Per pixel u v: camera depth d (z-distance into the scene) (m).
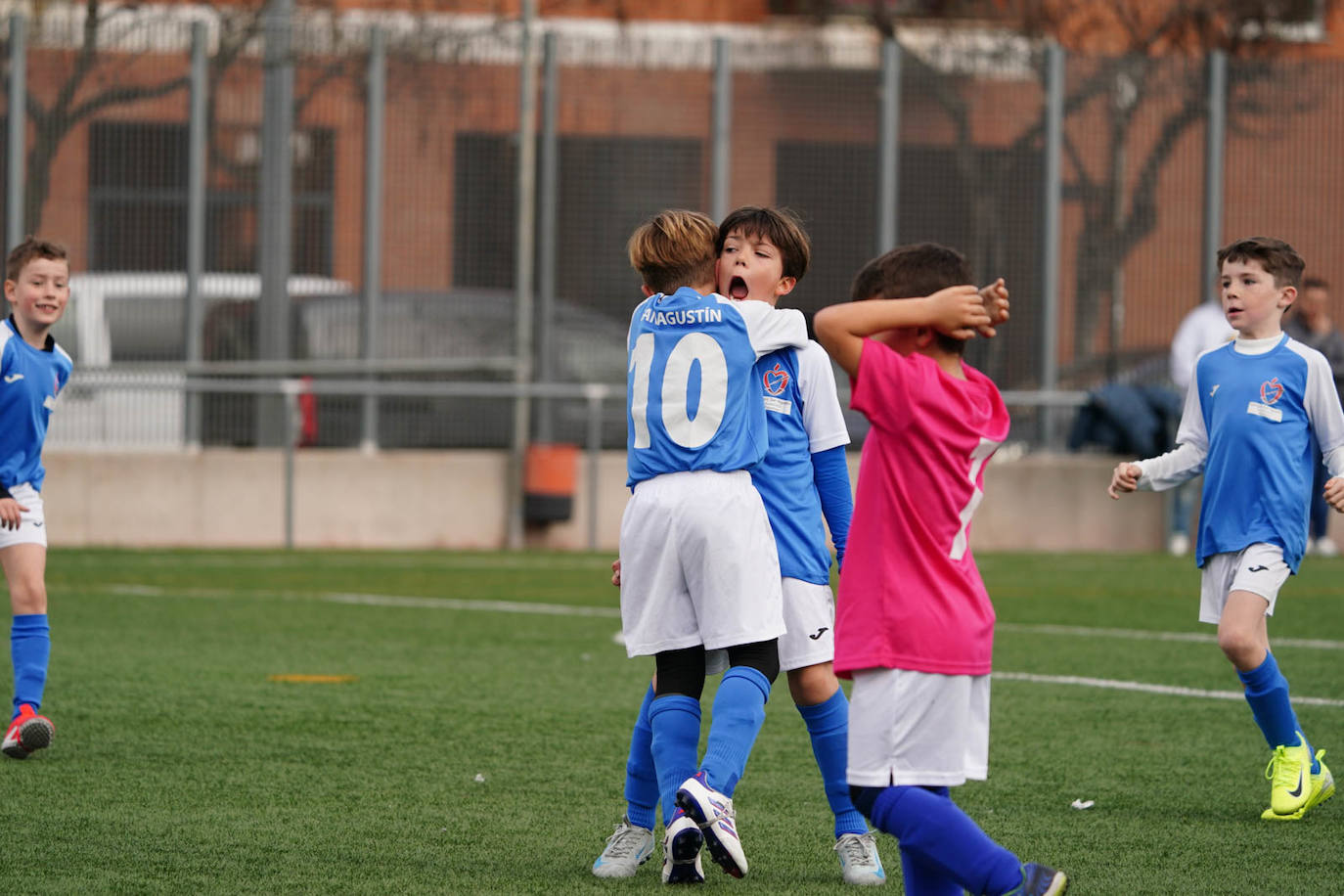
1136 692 28.75
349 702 26.81
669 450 15.98
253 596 42.88
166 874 16.12
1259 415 19.86
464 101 55.34
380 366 55.09
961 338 13.75
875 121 56.44
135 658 31.56
